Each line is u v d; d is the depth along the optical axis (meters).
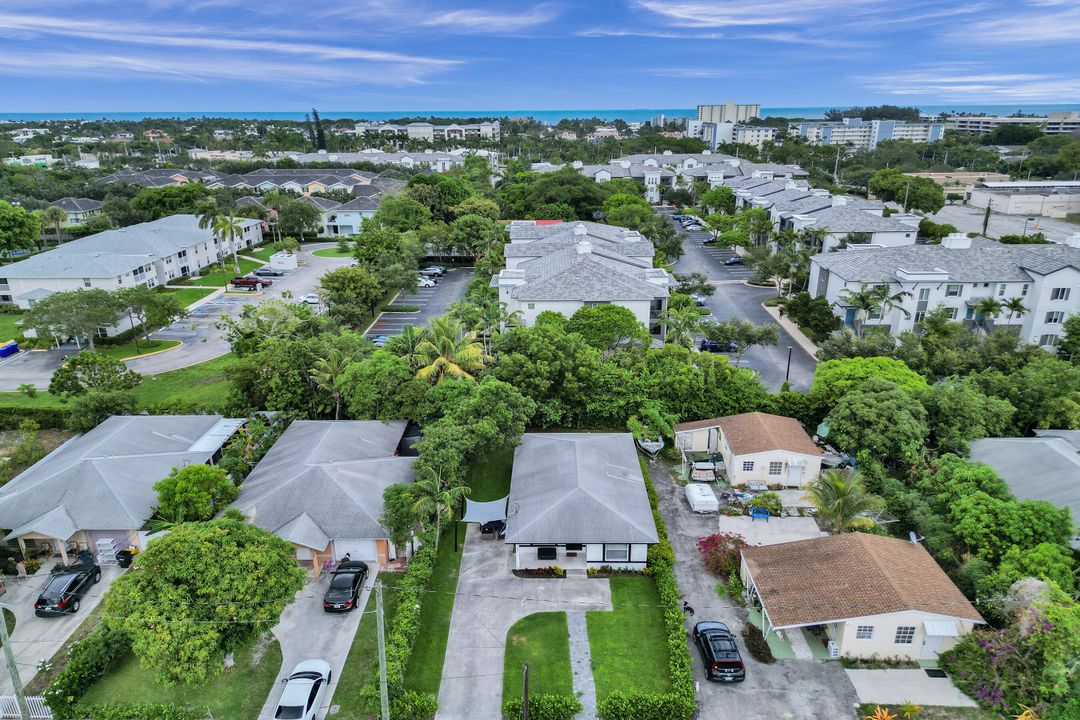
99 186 150.25
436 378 50.00
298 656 30.91
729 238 112.44
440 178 137.38
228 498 38.12
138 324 76.19
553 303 63.81
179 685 29.09
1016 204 145.75
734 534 39.81
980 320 69.38
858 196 169.38
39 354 68.75
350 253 117.50
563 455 43.00
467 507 41.81
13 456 46.38
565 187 132.00
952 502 37.22
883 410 44.06
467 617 33.56
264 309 64.62
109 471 40.06
